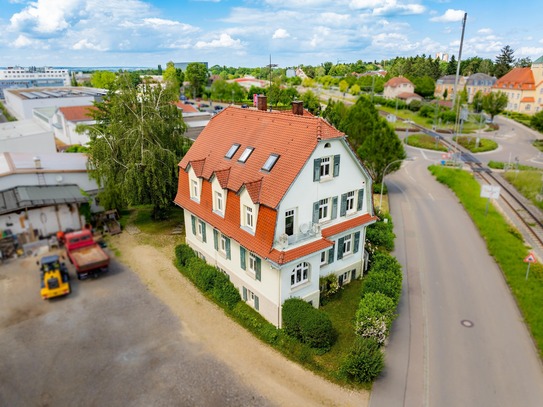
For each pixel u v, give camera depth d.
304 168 22.55
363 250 28.86
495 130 95.38
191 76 154.25
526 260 27.59
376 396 18.75
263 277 23.20
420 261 32.00
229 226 25.38
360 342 20.02
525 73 117.56
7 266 30.42
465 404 18.39
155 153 34.25
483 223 38.81
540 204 45.22
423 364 20.88
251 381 19.53
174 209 41.69
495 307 25.95
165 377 19.75
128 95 34.66
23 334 22.81
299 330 21.41
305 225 22.62
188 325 23.73
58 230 35.12
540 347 21.91
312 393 18.84
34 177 35.88
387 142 46.34
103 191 38.19
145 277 28.95
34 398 18.52
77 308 25.27
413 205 45.50
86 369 20.25
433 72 165.25
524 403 18.50
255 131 27.05
